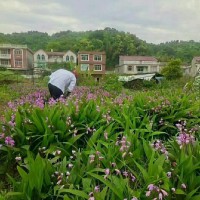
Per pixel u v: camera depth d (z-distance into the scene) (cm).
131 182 337
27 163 397
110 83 2169
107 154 380
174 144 398
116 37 12512
